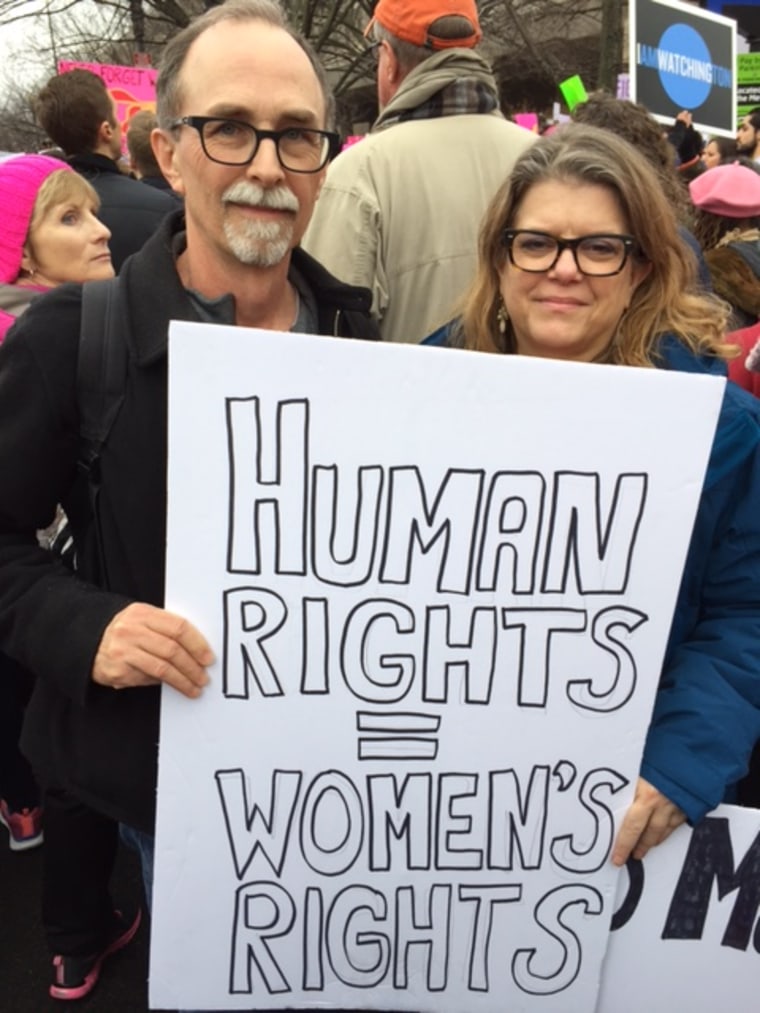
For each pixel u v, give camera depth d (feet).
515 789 4.22
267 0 4.39
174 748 4.06
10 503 4.20
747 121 17.94
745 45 29.48
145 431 4.09
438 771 4.19
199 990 4.41
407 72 7.26
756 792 6.17
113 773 4.28
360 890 4.32
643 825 4.15
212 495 3.84
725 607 4.36
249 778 4.13
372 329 5.18
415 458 3.86
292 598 3.97
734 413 4.20
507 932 4.40
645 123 7.61
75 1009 6.59
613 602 4.04
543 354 4.55
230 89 4.08
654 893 4.38
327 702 4.09
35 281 7.89
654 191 4.27
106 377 4.09
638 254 4.39
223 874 4.24
